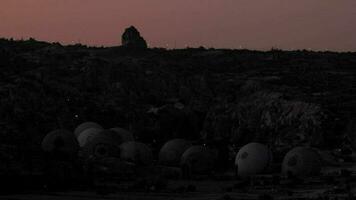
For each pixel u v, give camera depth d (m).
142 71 141.62
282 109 106.94
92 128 90.75
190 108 121.50
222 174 74.50
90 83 131.62
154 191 52.50
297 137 98.19
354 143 89.50
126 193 50.62
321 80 135.00
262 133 104.88
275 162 79.25
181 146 83.75
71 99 120.44
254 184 58.16
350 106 106.12
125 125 114.44
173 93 133.25
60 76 132.00
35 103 109.94
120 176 67.00
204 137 110.94
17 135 88.56
